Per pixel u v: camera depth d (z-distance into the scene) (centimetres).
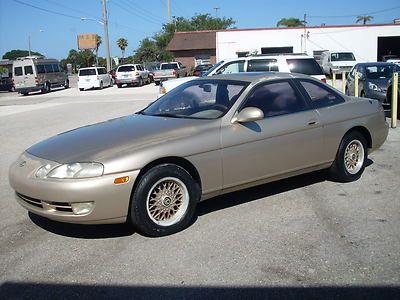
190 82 584
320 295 325
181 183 439
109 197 403
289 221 466
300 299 321
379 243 407
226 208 509
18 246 426
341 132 570
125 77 3503
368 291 328
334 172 585
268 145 497
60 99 2623
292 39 4209
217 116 482
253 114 468
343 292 328
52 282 356
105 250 410
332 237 423
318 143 545
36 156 445
